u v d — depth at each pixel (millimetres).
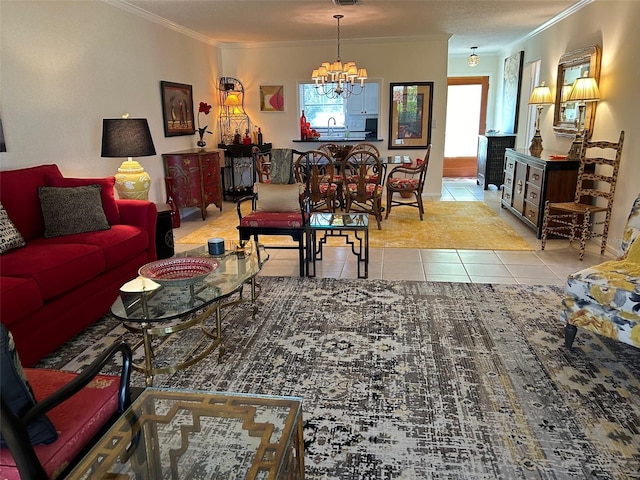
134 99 4926
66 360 2508
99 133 4320
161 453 1461
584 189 4613
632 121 3969
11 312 2189
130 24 4801
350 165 5695
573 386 2180
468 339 2645
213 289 2410
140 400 1591
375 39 6891
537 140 5320
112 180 3580
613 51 4340
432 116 7137
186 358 2502
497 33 6785
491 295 3291
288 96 7273
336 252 4438
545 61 6285
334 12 5078
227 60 7293
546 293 3314
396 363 2402
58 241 3004
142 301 2266
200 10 4910
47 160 3668
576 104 5219
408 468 1688
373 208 5301
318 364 2406
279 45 7090
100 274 2936
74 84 3955
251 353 2529
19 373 1185
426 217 5891
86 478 1318
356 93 7422
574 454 1745
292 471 1448
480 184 8406
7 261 2510
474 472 1665
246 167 7039
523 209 5406
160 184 5613
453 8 5020
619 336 2250
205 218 5996
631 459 1717
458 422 1938
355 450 1783
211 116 7012
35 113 3525
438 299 3230
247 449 1431
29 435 1243
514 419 1951
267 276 3777
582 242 4090
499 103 8773
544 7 5133
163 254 4082
